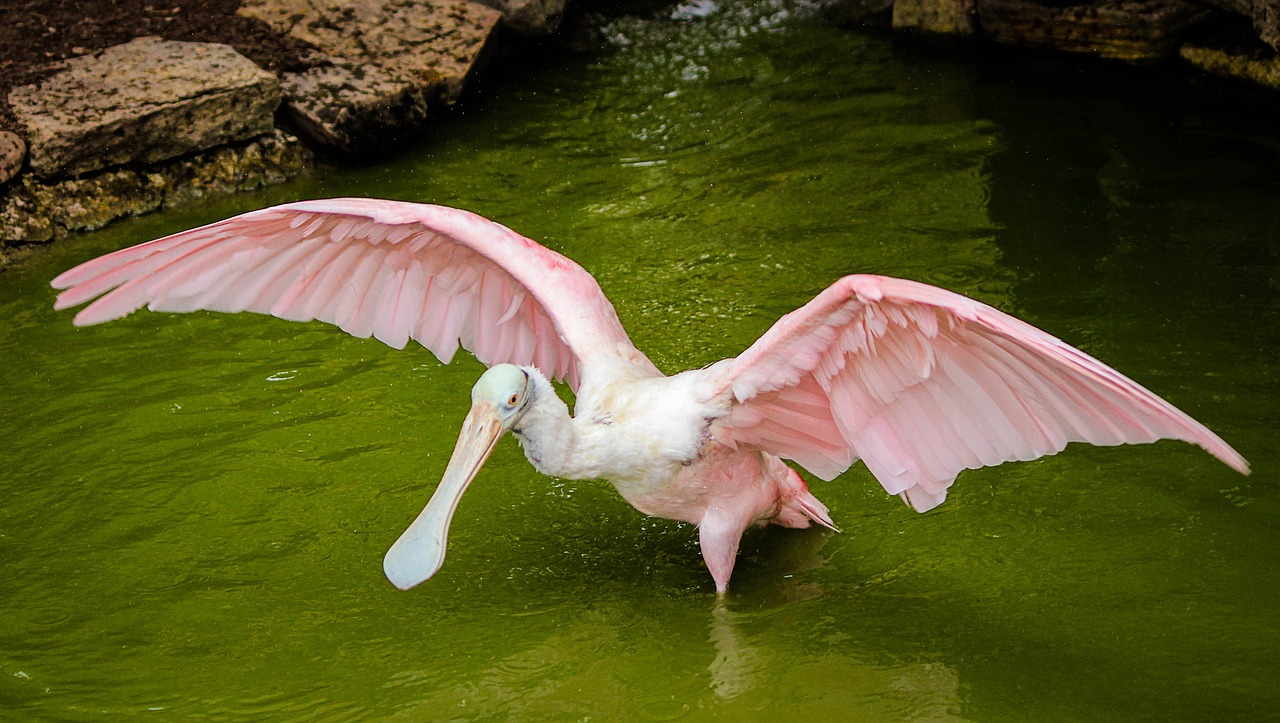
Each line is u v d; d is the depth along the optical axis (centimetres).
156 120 875
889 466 467
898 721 429
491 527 561
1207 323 669
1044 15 1026
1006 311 692
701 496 492
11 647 482
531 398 472
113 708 447
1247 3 929
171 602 509
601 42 1144
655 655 472
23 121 852
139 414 643
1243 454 563
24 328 733
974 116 962
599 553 542
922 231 798
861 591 506
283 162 924
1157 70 997
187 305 494
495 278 525
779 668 461
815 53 1103
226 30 991
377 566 529
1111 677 446
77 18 979
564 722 436
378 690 455
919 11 1104
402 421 634
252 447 614
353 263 513
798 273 755
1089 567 508
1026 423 437
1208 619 473
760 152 932
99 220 860
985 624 480
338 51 991
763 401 474
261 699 451
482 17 1043
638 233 819
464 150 959
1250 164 854
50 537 552
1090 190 835
